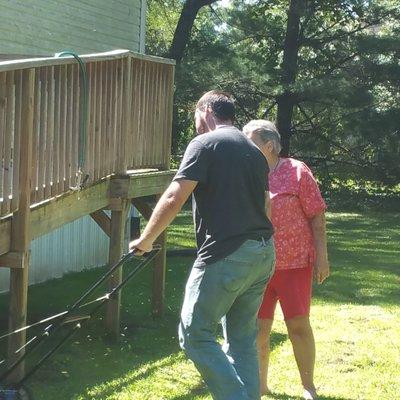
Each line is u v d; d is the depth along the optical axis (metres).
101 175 6.29
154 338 6.71
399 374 5.66
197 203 3.92
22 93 4.84
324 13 22.47
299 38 22.22
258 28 22.97
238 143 3.93
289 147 22.92
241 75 20.08
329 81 20.08
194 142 3.90
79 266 10.25
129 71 6.63
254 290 4.02
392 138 20.80
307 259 4.88
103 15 10.54
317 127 22.88
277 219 4.83
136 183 6.80
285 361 5.94
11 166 4.87
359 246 13.93
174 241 13.77
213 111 4.18
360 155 22.67
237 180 3.84
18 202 4.89
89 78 5.96
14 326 4.99
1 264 4.91
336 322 7.43
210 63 19.72
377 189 23.02
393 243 14.56
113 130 6.51
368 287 9.61
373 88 21.50
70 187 5.70
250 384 4.01
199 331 3.83
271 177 4.93
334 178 23.34
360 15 21.89
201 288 3.82
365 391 5.22
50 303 8.02
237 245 3.81
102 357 6.02
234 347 4.09
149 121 7.22
